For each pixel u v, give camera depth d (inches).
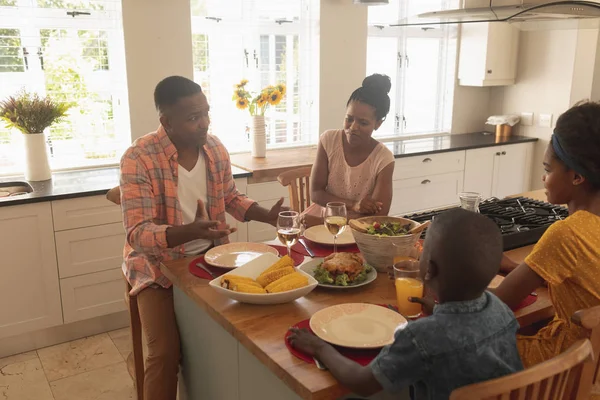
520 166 181.6
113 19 124.8
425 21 90.4
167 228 69.0
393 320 51.7
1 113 110.7
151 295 75.5
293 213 70.1
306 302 57.6
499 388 35.4
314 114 159.8
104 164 130.5
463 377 40.1
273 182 132.2
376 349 47.6
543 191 109.7
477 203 81.4
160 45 127.5
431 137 186.2
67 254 107.0
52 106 113.1
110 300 114.3
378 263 65.9
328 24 153.1
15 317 104.3
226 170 86.0
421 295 53.6
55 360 106.5
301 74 156.9
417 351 39.9
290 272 60.0
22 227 101.1
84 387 97.6
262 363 50.2
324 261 63.9
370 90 89.4
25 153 114.0
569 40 165.9
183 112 74.9
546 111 176.1
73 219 106.0
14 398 94.1
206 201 83.7
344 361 43.1
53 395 95.1
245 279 58.8
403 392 58.6
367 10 159.2
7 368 103.3
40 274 105.0
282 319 53.5
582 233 50.8
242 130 151.1
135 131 128.3
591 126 49.8
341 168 97.2
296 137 161.0
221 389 63.0
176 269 67.1
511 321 43.6
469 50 178.5
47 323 107.9
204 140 78.9
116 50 126.5
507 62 179.2
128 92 125.6
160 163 76.7
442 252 41.4
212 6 139.3
